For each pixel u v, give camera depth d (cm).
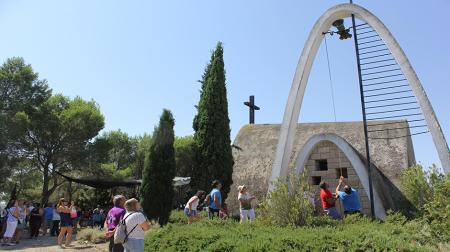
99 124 2952
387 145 1938
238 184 2005
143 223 722
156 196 1572
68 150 2862
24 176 2900
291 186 1096
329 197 1205
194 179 1767
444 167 1220
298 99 1568
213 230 929
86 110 2900
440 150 1240
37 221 1762
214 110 1806
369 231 806
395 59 1362
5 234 1471
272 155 2130
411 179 1158
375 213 1499
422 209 1057
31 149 2762
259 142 2281
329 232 816
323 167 1827
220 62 1884
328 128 2216
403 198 1634
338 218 1163
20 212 1578
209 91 1834
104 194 3109
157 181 1586
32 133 2755
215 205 1263
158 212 1560
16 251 1294
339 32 1507
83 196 3391
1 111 2755
